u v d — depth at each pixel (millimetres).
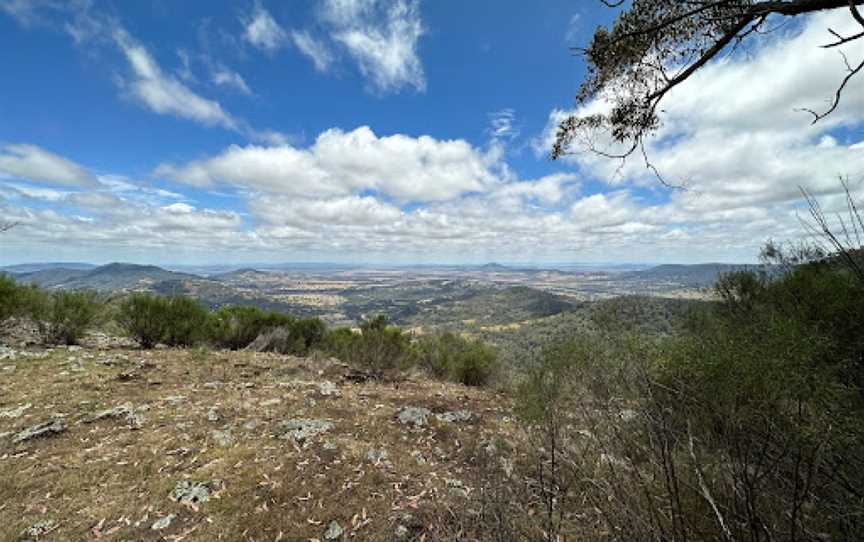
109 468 4074
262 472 4016
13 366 7059
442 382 9094
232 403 6004
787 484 1605
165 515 3369
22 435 4641
